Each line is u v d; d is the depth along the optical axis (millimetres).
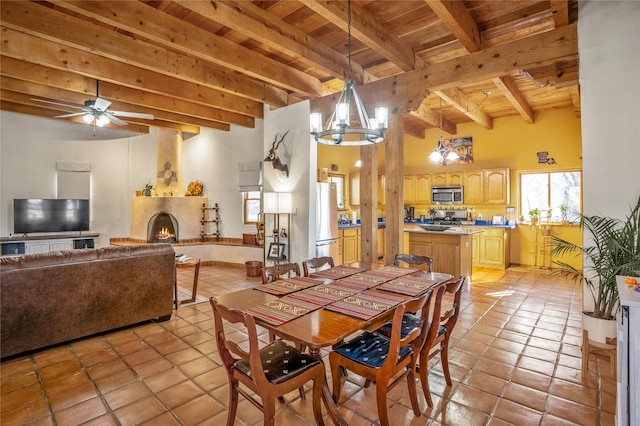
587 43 2711
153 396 2283
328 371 2611
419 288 2387
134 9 2961
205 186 7289
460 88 5199
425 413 2078
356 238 6848
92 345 3072
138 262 3432
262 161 6320
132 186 7328
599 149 2664
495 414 2068
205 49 3521
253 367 1548
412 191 8000
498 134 6969
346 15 2867
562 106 6188
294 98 5449
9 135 6105
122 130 7113
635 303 1661
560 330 3381
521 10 3055
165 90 4578
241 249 6613
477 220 7195
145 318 3523
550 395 2264
